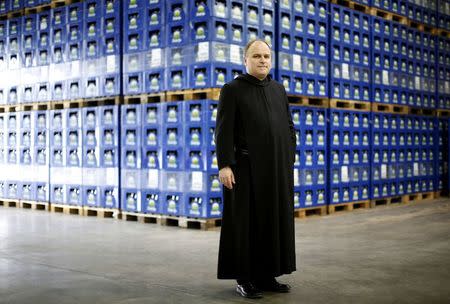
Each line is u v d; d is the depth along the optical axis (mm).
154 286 4293
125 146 8000
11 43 9711
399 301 3854
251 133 3975
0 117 9938
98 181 8391
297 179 8281
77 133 8656
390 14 10219
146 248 5883
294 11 8188
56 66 8977
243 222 3955
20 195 9641
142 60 7801
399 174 10422
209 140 7102
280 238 4004
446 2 11828
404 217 8469
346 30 9195
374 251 5707
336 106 9367
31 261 5219
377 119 9883
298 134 8305
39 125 9289
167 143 7488
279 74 7953
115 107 8133
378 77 9898
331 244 6121
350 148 9273
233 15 7285
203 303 3820
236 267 3939
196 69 7195
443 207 9836
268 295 4023
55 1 9000
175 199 7426
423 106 11055
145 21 7738
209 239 6445
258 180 3955
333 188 8922
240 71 7363
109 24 8203
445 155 11883
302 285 4316
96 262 5176
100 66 8320
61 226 7480
